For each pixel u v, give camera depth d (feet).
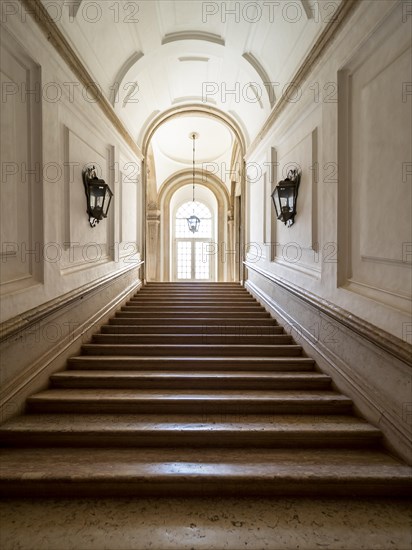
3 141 9.53
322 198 13.12
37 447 9.68
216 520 7.53
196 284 28.40
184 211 57.00
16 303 9.87
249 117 24.76
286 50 16.11
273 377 12.54
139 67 19.15
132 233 25.07
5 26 9.27
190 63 21.94
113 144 19.54
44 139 11.43
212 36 19.02
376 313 9.66
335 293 12.03
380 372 9.71
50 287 11.96
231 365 13.82
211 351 15.10
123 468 8.55
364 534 7.14
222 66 21.34
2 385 9.91
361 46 10.34
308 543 6.91
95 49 15.07
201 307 20.72
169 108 26.45
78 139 14.65
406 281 8.80
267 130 20.68
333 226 12.19
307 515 7.70
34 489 8.18
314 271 14.43
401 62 8.82
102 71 16.71
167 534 7.12
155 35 18.10
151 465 8.73
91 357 14.01
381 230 9.76
